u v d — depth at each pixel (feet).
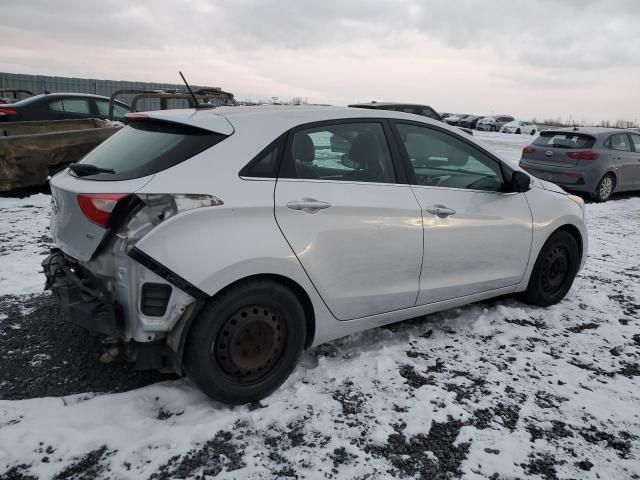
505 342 12.17
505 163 13.05
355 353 11.35
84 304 8.68
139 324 8.39
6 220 21.94
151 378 10.25
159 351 8.71
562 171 34.63
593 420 9.27
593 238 23.84
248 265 8.73
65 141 27.43
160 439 8.17
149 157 8.89
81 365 10.62
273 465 7.81
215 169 8.82
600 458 8.29
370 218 10.31
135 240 8.12
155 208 8.27
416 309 11.60
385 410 9.27
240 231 8.73
